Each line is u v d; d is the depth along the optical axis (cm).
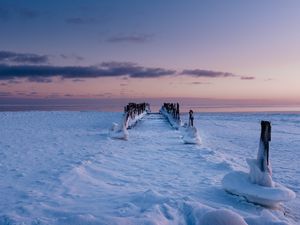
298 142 2095
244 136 2392
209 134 2545
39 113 5069
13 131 2162
